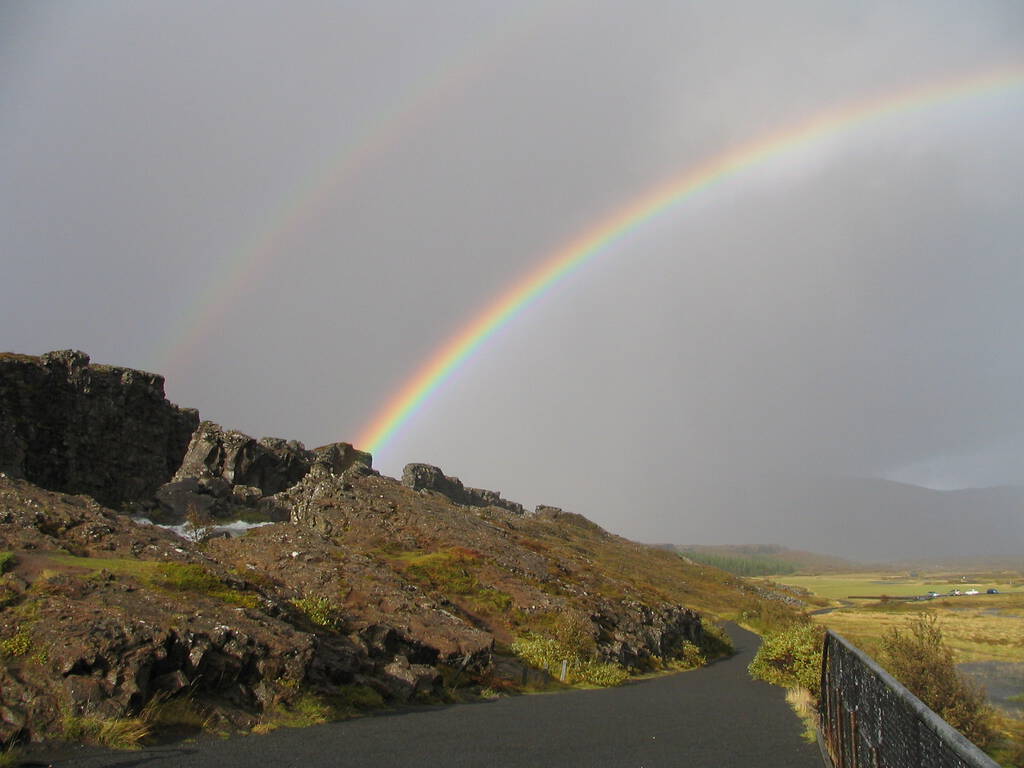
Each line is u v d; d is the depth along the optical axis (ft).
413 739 60.75
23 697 46.93
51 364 287.28
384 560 167.22
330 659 74.79
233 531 237.25
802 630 136.15
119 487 294.87
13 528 72.43
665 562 556.10
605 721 79.71
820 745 65.26
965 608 483.10
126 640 54.44
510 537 229.86
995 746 91.35
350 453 435.94
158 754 46.80
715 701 104.88
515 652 121.70
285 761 48.57
